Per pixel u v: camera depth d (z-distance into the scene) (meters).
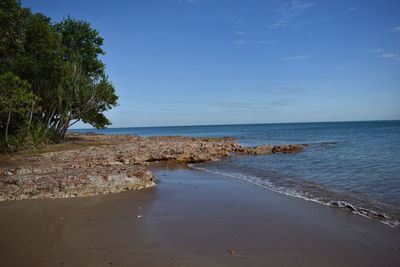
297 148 26.83
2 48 18.08
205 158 20.06
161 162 19.39
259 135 66.25
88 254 4.77
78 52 26.34
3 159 15.88
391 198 8.89
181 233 5.91
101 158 17.33
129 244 5.26
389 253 5.04
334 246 5.32
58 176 9.88
